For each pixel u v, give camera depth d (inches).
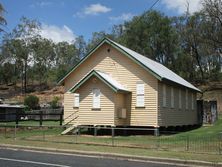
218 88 2819.9
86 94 1193.4
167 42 2874.0
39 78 4503.0
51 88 4274.1
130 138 1026.1
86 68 1322.6
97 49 1293.1
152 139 993.5
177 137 1031.0
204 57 3137.3
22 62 4247.0
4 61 4220.0
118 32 3435.0
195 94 1737.2
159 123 1198.9
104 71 1280.8
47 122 1729.8
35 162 628.4
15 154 740.0
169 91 1325.0
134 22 2918.3
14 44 4092.0
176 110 1401.3
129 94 1227.9
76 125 1190.9
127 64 1243.8
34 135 1125.1
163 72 1355.8
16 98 3698.3
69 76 1360.7
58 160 662.5
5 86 4633.4
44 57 4421.8
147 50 2822.3
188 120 1572.3
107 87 1167.6
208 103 1860.2
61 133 1166.3
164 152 757.9
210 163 641.6
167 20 2903.5
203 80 3095.5
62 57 4827.8
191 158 684.7
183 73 2874.0
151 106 1197.1
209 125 1685.5
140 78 1220.5
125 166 610.5
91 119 1179.9
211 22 2832.2
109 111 1159.6
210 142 898.1
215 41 2842.0
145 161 685.3
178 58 2915.8
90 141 951.6
